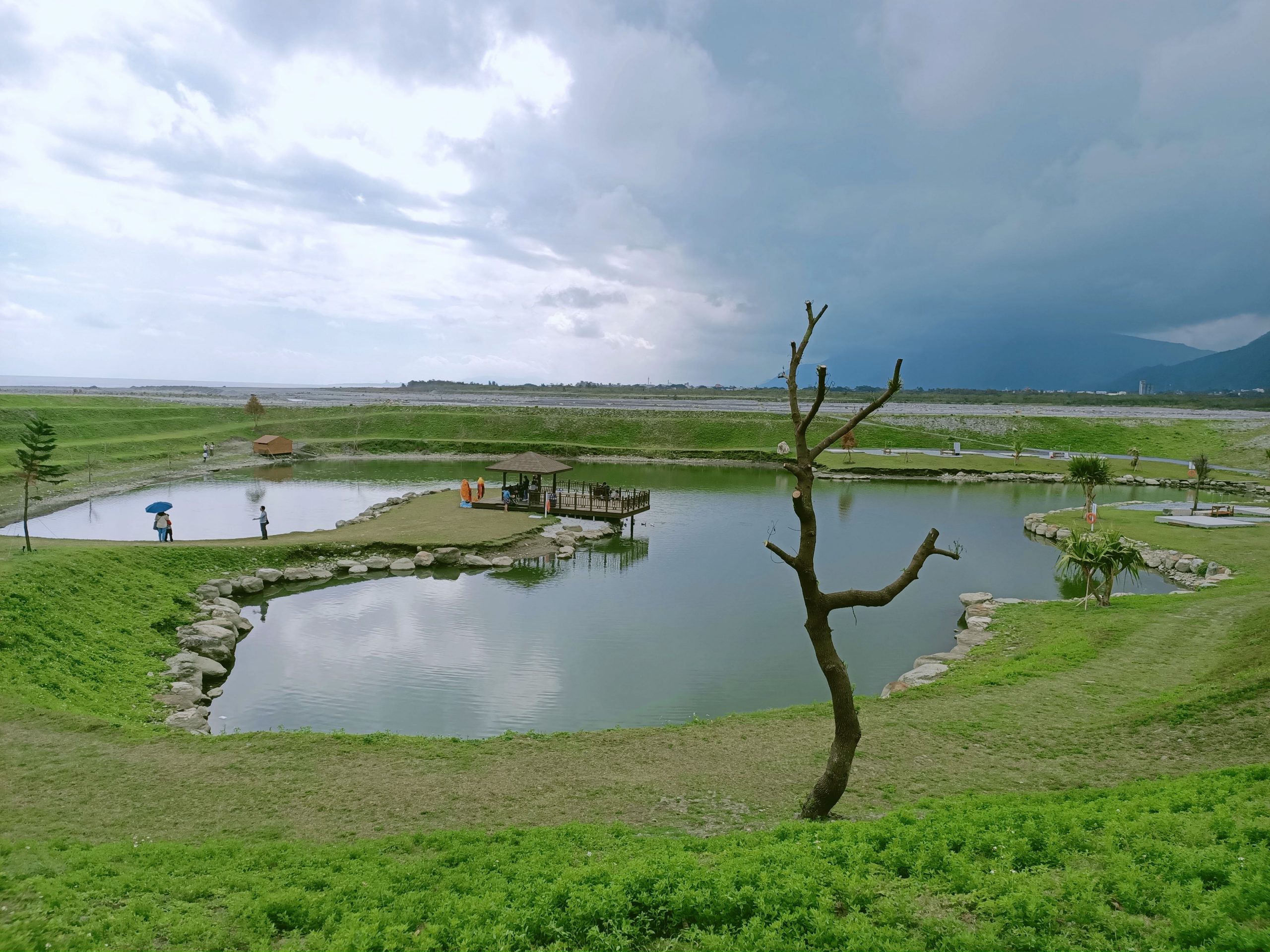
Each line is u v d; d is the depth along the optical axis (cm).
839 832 1216
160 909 1021
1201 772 1503
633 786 1653
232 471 8894
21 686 2139
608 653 3080
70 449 8406
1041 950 838
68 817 1436
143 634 2881
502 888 1084
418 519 5456
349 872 1178
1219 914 856
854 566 4591
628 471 9450
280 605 3700
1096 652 2567
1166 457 10612
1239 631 2569
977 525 5909
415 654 3058
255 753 1841
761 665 2948
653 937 951
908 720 2025
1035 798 1391
